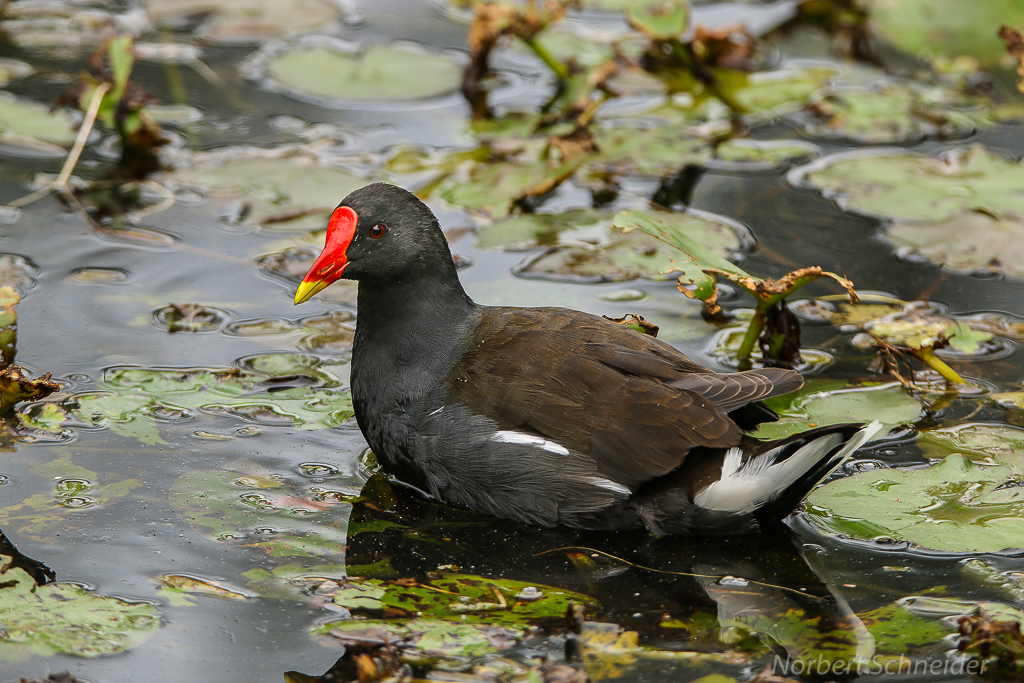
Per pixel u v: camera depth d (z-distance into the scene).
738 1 18.28
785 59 16.53
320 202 12.22
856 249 11.62
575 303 10.58
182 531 7.62
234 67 15.54
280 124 14.02
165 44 16.09
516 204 12.58
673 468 7.52
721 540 7.73
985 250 11.38
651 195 12.73
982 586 7.14
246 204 12.26
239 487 8.16
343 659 6.46
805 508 7.97
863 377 9.72
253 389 9.38
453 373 8.25
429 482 8.16
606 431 7.69
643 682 6.30
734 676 6.36
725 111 14.92
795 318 9.80
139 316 10.27
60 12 16.95
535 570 7.41
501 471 7.84
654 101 15.20
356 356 8.68
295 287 10.91
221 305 10.52
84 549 7.38
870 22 17.53
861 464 8.47
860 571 7.33
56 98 14.27
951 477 8.16
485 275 11.03
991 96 15.44
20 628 6.61
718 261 9.50
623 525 7.80
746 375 7.71
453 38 16.73
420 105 14.75
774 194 12.75
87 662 6.38
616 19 17.77
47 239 11.43
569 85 14.91
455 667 6.36
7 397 8.80
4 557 7.23
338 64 15.60
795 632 6.76
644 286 11.01
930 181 12.73
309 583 7.15
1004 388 9.54
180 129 13.83
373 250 8.34
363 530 7.76
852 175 12.98
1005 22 17.25
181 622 6.74
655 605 7.04
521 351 8.05
